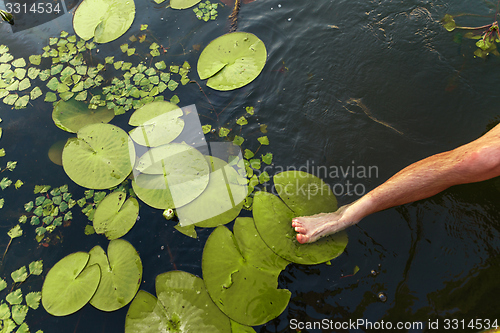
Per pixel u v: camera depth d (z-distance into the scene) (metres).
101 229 1.68
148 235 1.63
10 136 2.09
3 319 1.47
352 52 2.19
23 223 1.76
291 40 2.30
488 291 1.34
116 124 2.04
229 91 2.12
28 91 2.28
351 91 2.03
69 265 1.59
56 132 2.07
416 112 1.89
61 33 2.59
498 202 1.53
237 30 2.40
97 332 1.40
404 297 1.37
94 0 2.74
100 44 2.48
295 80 2.12
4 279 1.59
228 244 1.53
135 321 1.38
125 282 1.50
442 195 1.56
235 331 1.32
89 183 1.83
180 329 1.33
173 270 1.52
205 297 1.40
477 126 1.77
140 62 2.33
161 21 2.54
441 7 2.27
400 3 2.34
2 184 1.90
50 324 1.44
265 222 1.59
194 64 2.28
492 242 1.45
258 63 2.22
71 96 2.21
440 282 1.39
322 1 2.48
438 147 1.75
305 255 1.49
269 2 2.55
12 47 2.54
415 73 2.03
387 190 1.49
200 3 2.62
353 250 1.50
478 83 1.91
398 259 1.46
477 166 1.33
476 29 2.12
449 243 1.47
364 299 1.38
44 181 1.88
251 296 1.39
